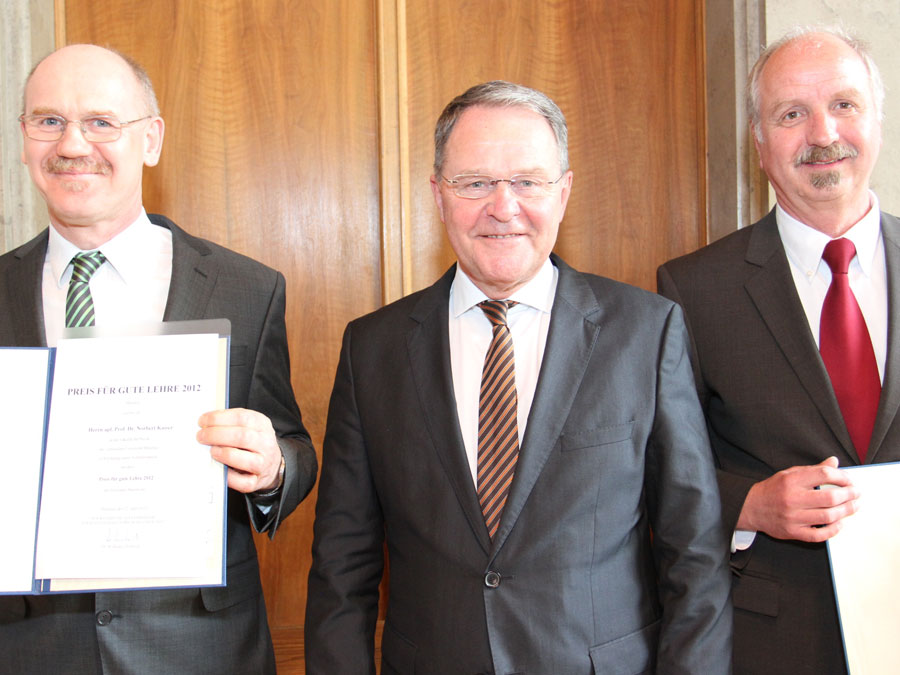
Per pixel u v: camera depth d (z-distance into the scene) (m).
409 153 2.04
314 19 2.03
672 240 2.11
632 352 1.17
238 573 1.29
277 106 2.02
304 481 1.31
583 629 1.07
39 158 1.21
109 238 1.29
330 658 1.14
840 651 1.24
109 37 1.99
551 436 1.12
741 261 1.41
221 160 2.01
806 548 1.28
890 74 1.87
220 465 1.10
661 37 2.10
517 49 2.07
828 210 1.32
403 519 1.18
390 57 2.02
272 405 1.39
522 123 1.17
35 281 1.27
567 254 2.09
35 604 1.17
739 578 1.33
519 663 1.05
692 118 2.11
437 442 1.16
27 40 1.88
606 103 2.10
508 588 1.08
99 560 1.06
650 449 1.17
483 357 1.24
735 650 1.30
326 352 2.05
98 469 1.09
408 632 1.15
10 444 1.10
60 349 1.14
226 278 1.35
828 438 1.26
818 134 1.27
